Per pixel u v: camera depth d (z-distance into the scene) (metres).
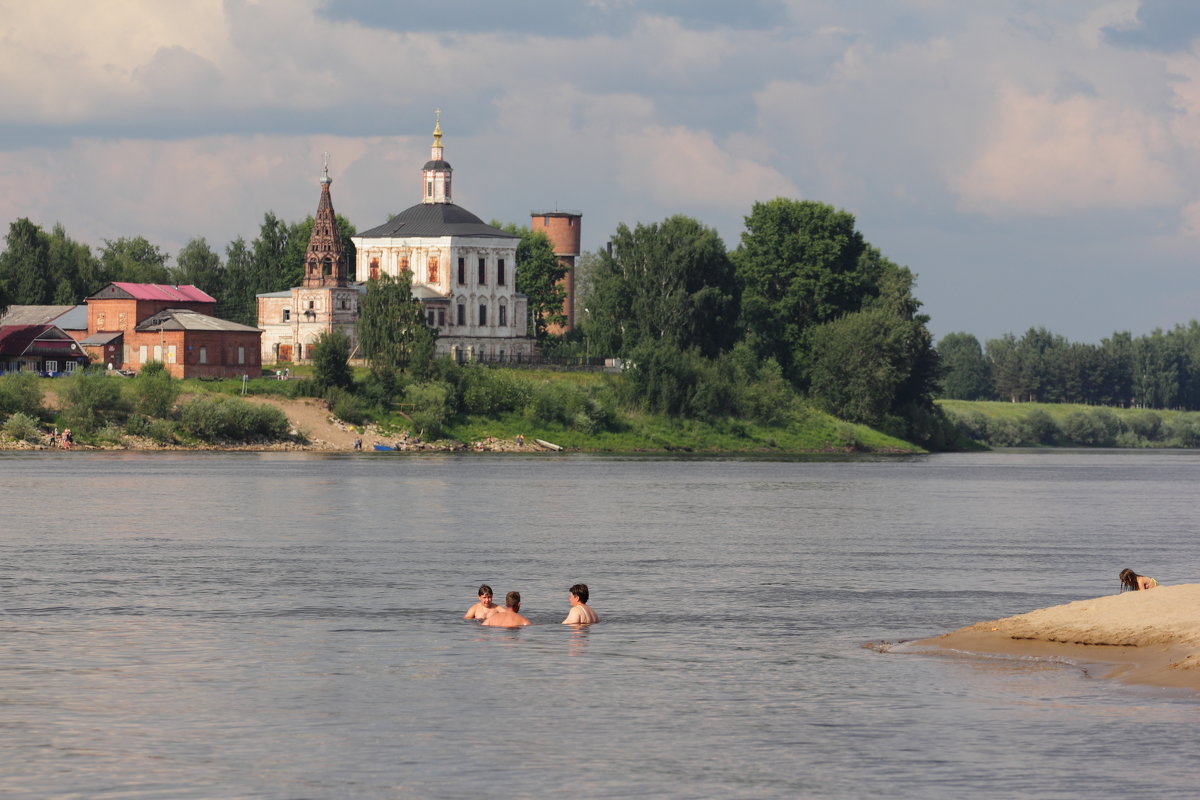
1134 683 54.31
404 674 57.28
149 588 80.56
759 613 73.75
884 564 96.88
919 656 60.78
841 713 50.78
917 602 78.31
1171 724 48.78
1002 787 42.66
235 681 55.62
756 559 99.00
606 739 47.53
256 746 46.34
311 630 67.19
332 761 44.78
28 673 56.88
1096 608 62.34
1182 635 58.16
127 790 41.75
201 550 100.31
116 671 57.31
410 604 75.44
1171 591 63.00
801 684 55.41
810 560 98.75
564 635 66.62
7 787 41.94
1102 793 42.16
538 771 43.88
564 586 83.62
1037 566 96.56
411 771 43.78
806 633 67.44
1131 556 103.75
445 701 52.56
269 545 104.12
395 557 97.44
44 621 69.00
